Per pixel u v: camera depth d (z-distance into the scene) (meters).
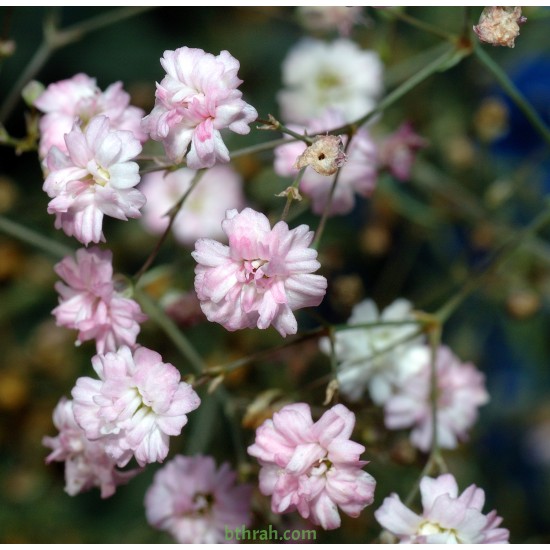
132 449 0.20
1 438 0.27
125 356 0.20
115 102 0.21
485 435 0.27
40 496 0.27
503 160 0.28
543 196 0.28
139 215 0.20
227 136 0.26
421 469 0.23
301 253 0.20
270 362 0.25
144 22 0.29
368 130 0.25
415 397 0.23
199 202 0.26
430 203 0.27
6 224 0.24
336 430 0.20
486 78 0.28
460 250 0.27
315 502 0.20
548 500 0.27
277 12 0.28
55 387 0.27
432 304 0.27
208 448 0.25
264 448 0.20
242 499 0.22
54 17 0.27
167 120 0.20
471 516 0.20
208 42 0.29
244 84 0.28
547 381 0.28
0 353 0.27
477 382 0.23
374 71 0.26
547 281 0.27
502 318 0.27
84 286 0.21
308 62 0.26
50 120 0.21
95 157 0.20
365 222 0.27
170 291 0.25
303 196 0.24
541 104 0.28
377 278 0.27
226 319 0.20
